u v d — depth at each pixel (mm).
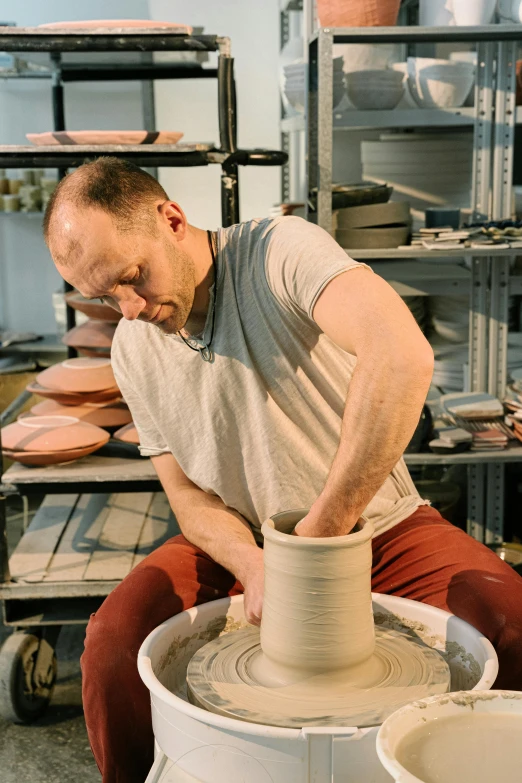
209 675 1224
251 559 1504
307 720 1074
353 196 2645
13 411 3021
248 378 1556
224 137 2197
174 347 1617
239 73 4074
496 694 928
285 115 3994
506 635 1345
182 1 4016
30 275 4301
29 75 3795
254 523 1708
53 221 1302
